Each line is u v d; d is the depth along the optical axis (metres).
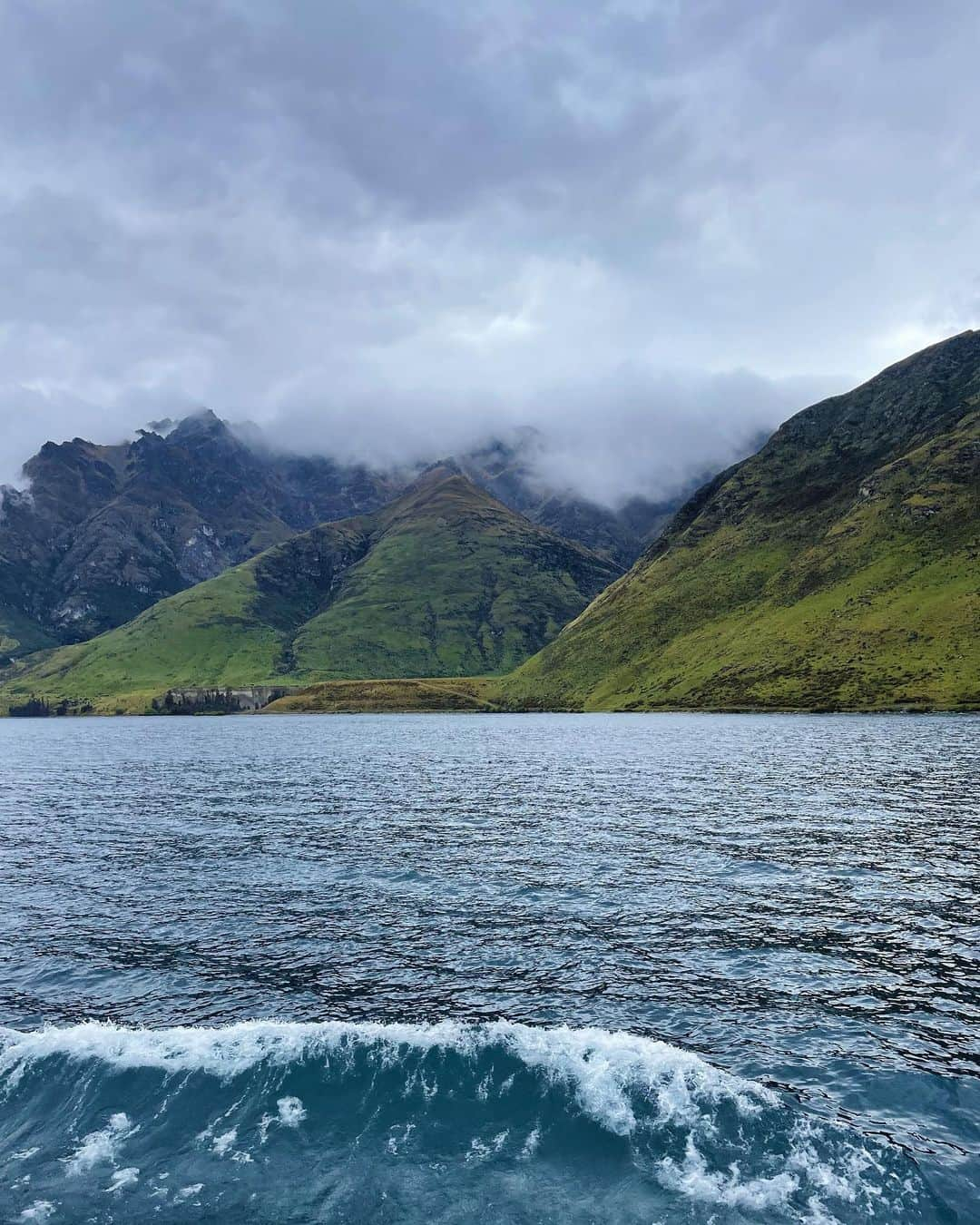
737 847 50.72
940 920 34.94
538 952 32.06
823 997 26.98
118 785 94.12
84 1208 16.62
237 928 36.00
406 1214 16.28
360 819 65.19
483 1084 21.00
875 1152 17.94
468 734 188.00
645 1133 18.78
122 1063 22.45
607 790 79.69
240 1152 18.44
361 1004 27.02
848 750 110.25
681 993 27.55
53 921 37.47
